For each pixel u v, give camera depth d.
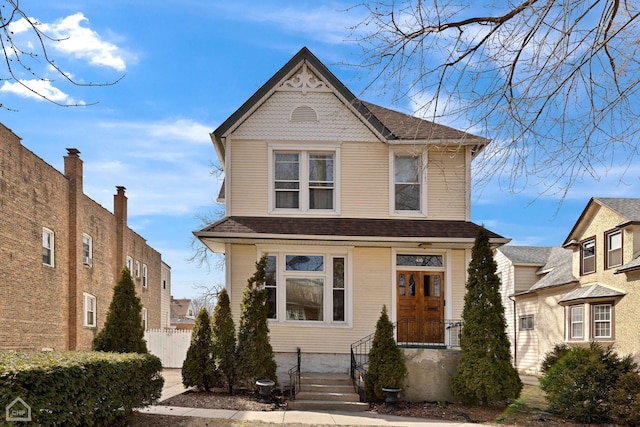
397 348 12.86
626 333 18.58
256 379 12.92
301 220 15.03
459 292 15.12
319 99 15.67
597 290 20.16
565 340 22.28
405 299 15.10
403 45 6.00
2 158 17.69
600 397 11.62
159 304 40.44
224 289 13.91
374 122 15.34
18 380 6.29
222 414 10.80
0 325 17.48
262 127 15.51
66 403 7.23
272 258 14.98
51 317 21.38
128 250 31.80
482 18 5.71
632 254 18.62
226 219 14.95
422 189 15.52
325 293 14.88
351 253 15.03
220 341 13.24
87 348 24.59
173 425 9.65
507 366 12.54
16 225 18.64
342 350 14.61
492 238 14.51
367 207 15.40
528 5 5.34
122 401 9.12
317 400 12.38
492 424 10.98
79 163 24.19
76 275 23.44
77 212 23.73
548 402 12.70
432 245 14.90
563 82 5.63
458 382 12.77
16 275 18.59
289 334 14.62
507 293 28.84
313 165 15.65
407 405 12.64
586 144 5.90
